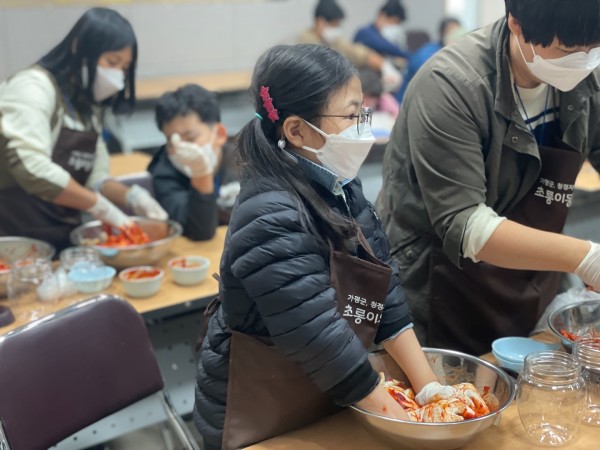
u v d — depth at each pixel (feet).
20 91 8.18
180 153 8.72
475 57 5.34
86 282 7.56
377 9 23.45
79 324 5.49
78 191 8.41
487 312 6.19
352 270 4.49
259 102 4.36
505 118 5.35
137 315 5.79
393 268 5.04
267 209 4.21
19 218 8.79
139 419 8.07
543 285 6.31
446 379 5.01
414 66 17.74
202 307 7.71
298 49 4.26
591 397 4.82
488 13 24.03
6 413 5.04
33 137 8.16
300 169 4.35
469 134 5.23
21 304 7.22
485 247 5.04
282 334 4.26
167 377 8.46
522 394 4.61
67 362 5.39
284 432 4.73
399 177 5.94
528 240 4.92
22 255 8.22
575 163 5.59
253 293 4.25
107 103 8.78
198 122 9.11
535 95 5.55
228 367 4.76
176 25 19.43
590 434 4.60
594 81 5.56
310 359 4.27
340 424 4.80
